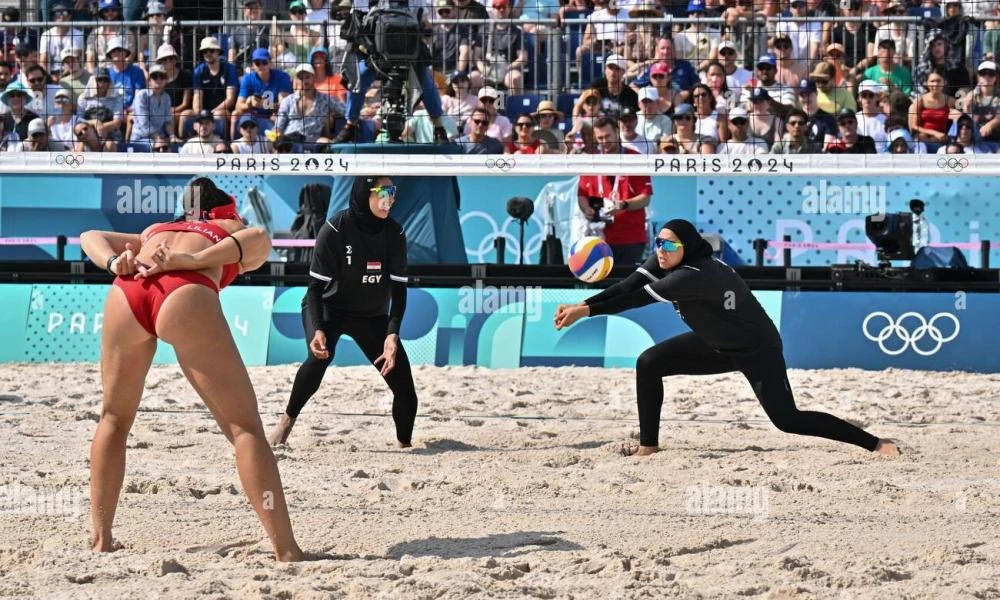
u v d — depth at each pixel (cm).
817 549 1046
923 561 1008
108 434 1004
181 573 944
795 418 1513
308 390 1612
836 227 2645
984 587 917
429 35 2733
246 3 3036
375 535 1091
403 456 1550
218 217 1045
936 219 2634
